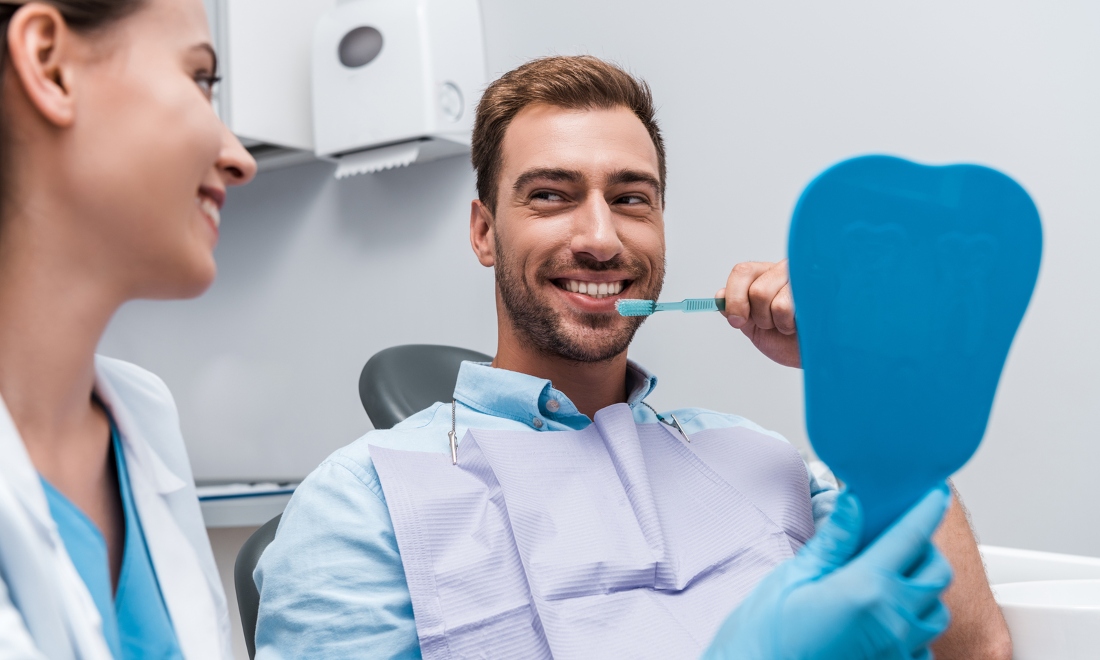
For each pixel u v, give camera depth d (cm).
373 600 83
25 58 42
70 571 42
